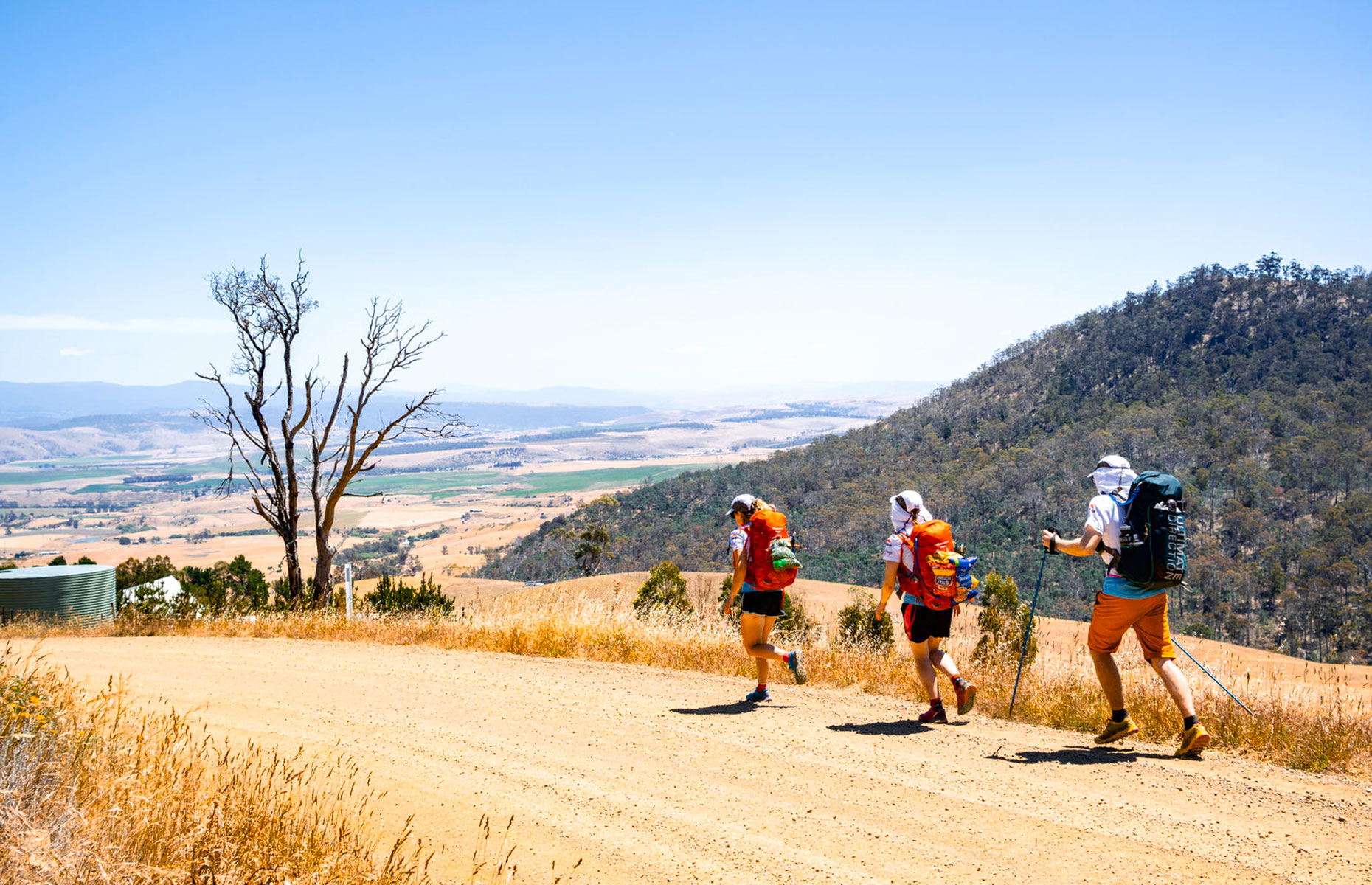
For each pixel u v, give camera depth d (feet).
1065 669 22.70
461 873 12.00
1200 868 11.04
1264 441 418.31
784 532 21.80
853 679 23.76
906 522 19.12
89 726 14.47
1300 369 492.13
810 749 17.19
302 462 77.00
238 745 18.67
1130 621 16.12
